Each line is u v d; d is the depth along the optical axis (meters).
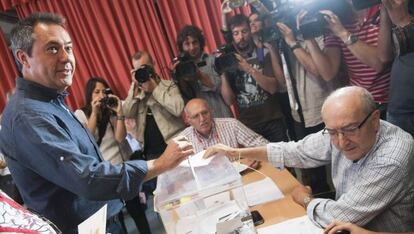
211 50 3.21
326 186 2.30
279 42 2.23
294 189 1.47
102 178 1.05
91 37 3.24
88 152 1.25
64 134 1.11
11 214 0.81
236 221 1.10
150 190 2.70
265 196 1.51
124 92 3.31
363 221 1.15
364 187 1.14
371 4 1.71
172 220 1.14
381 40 1.77
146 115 2.64
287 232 1.21
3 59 3.28
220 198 1.15
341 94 1.16
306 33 1.99
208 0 3.17
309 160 1.53
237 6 2.34
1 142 1.16
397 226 1.16
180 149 1.17
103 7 3.18
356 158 1.20
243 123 2.45
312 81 2.20
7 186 2.29
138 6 3.18
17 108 1.12
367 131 1.13
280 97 2.47
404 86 1.59
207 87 2.51
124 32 3.21
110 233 1.39
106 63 3.27
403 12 1.61
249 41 2.35
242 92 2.40
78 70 3.27
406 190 1.13
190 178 1.21
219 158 1.41
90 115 2.69
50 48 1.15
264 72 2.38
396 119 1.68
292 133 2.57
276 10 2.18
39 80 1.19
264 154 1.62
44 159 1.08
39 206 1.19
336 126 1.14
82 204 1.23
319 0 1.94
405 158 1.12
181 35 2.45
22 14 3.19
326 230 1.14
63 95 1.29
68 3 3.17
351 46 1.86
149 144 2.69
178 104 2.49
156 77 2.58
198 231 1.12
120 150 2.61
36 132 1.07
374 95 1.94
